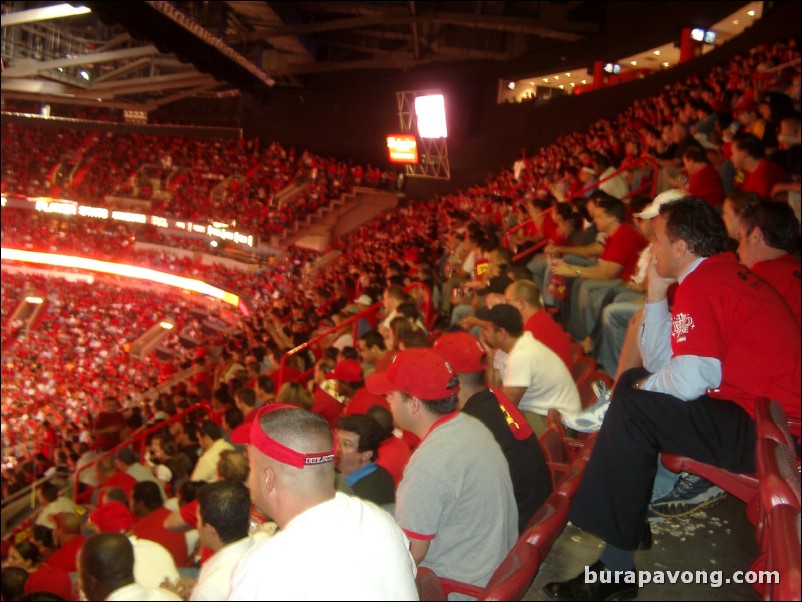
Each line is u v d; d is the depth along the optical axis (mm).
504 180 26516
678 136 11695
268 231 40375
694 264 3270
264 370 14766
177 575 4980
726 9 22797
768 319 3082
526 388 5062
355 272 18234
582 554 3588
